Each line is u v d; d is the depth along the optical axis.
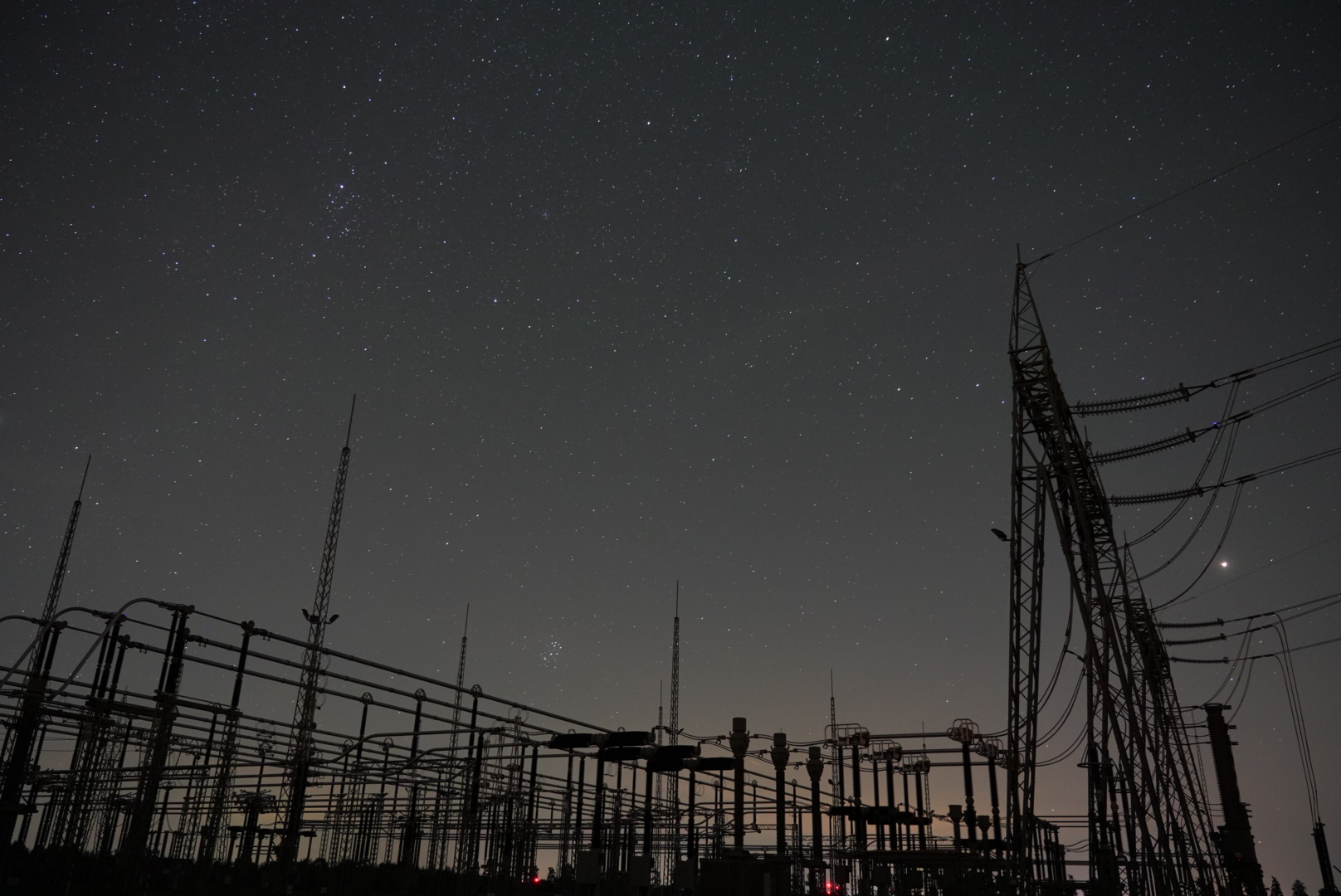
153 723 25.88
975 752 41.84
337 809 37.00
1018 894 25.83
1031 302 29.42
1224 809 48.03
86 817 25.09
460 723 31.03
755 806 46.75
